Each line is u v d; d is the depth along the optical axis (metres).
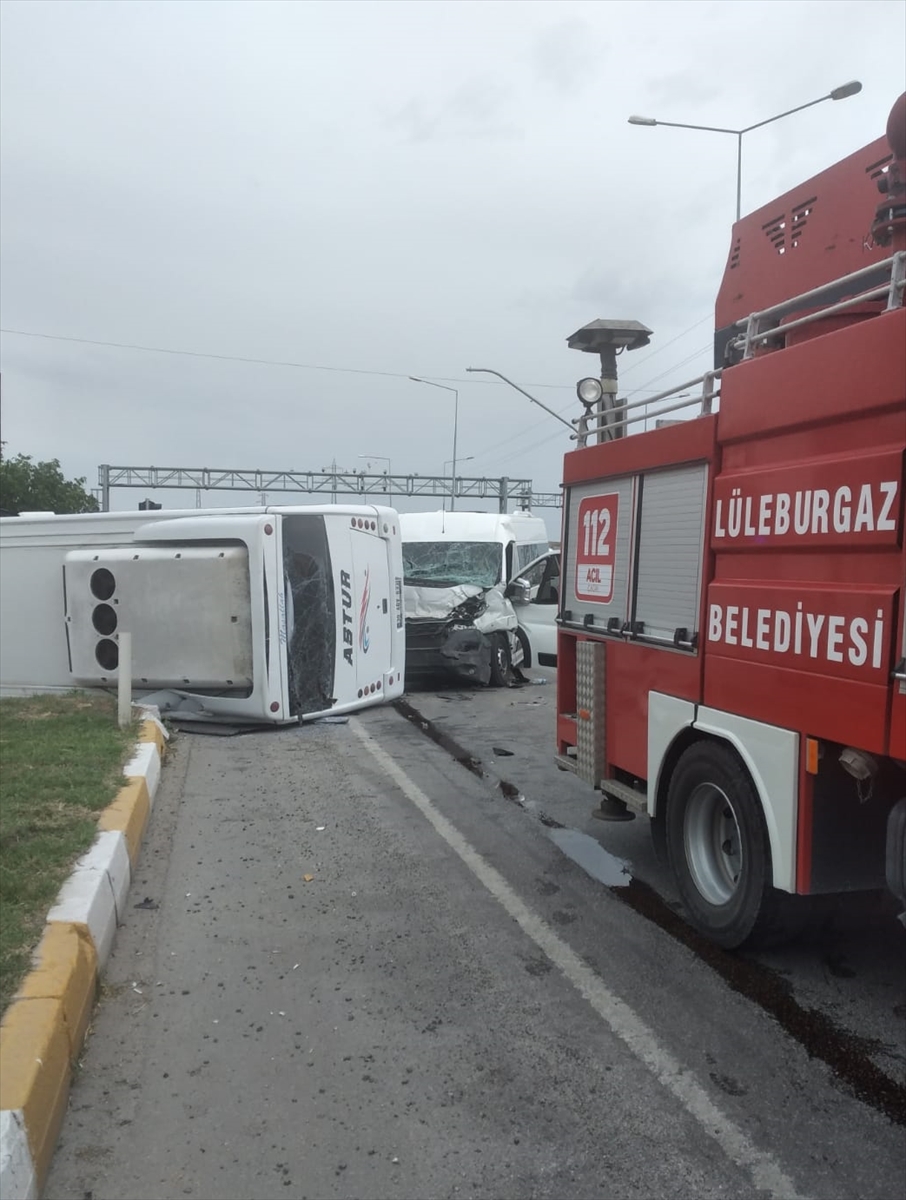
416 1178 2.91
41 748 7.40
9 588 11.04
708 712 4.53
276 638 9.92
